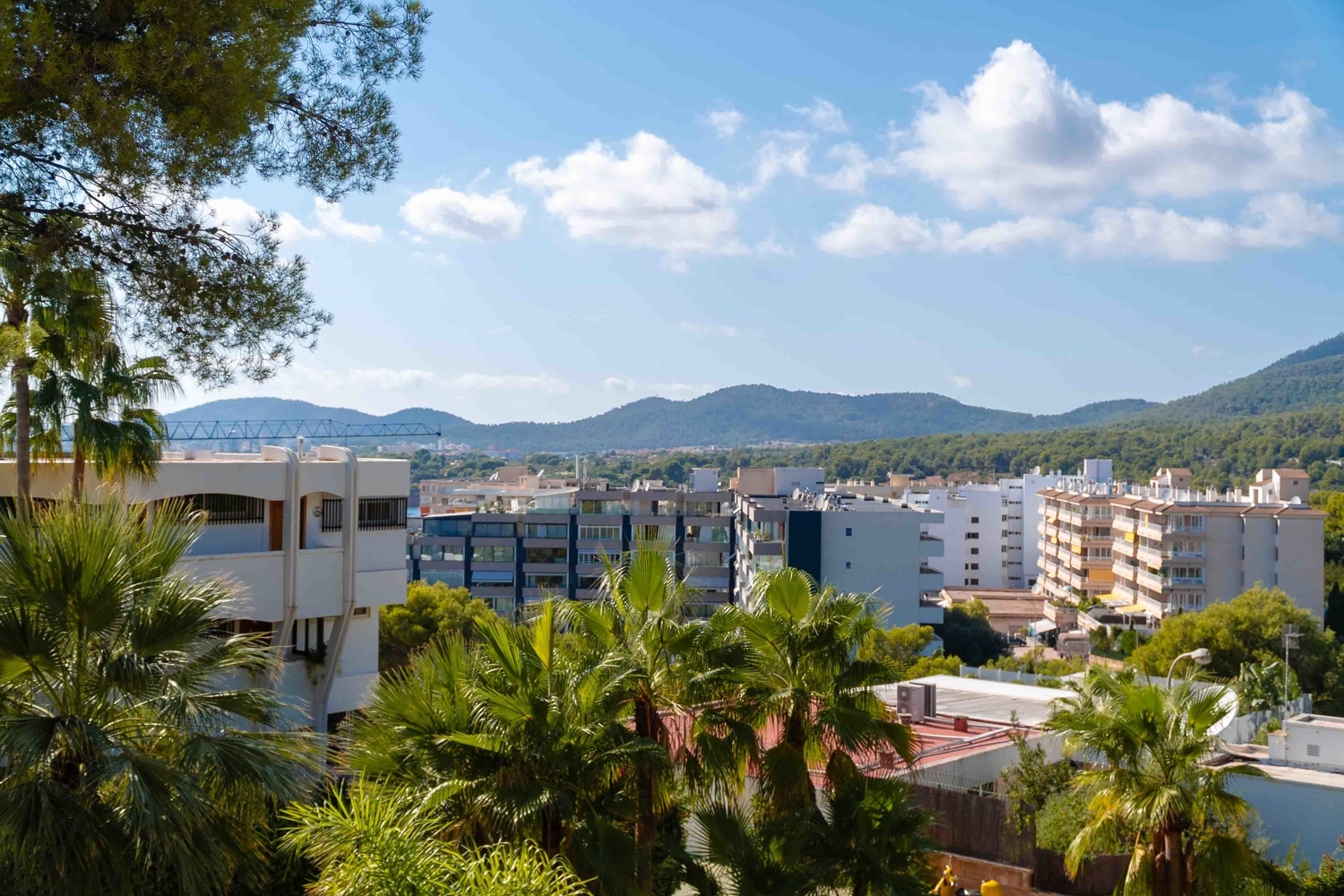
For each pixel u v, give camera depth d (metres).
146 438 21.94
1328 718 31.36
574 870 12.02
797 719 16.25
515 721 12.38
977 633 92.94
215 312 13.32
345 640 30.73
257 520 29.34
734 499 112.88
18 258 12.92
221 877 9.77
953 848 22.14
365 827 9.39
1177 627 64.31
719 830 15.21
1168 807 16.55
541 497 111.12
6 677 9.65
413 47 14.08
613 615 15.04
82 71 11.30
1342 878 19.84
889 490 170.38
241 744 10.07
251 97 12.22
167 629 10.21
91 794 9.34
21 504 11.01
